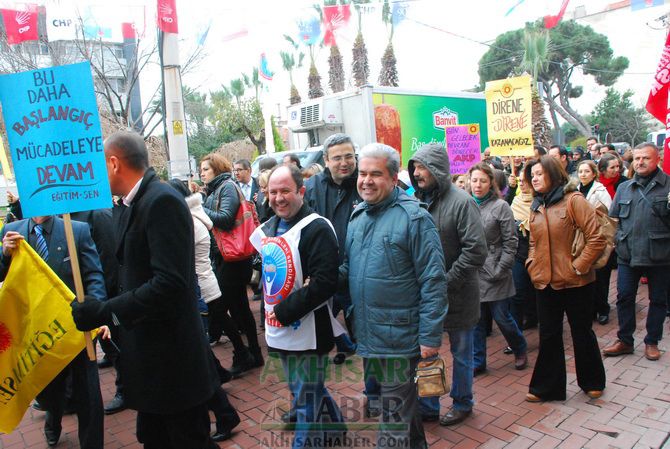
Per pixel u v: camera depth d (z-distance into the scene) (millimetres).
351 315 2912
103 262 4387
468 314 3451
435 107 9875
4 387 3109
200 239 4230
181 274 2326
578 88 37781
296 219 2844
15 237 3064
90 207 2504
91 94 2473
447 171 3383
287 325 2766
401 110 9203
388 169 2699
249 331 4652
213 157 4758
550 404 3797
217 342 5625
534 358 4715
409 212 2660
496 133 6055
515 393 4020
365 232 2789
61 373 3439
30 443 3717
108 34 6965
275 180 2795
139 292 2289
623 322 4613
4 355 3102
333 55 21891
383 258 2682
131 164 2461
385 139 8914
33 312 3064
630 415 3564
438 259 2623
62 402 3564
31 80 2561
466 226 3314
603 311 5516
